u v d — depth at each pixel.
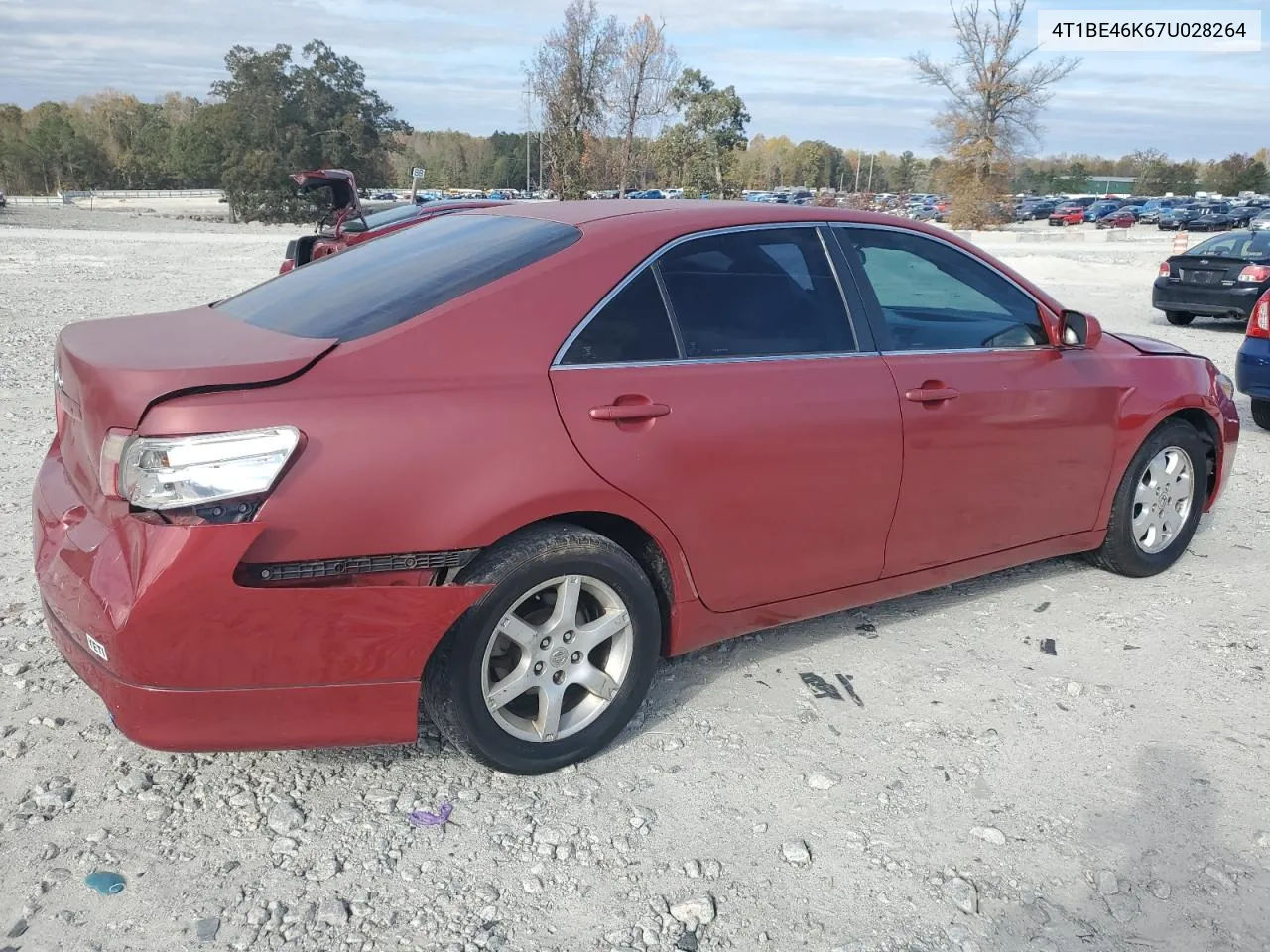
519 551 2.86
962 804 3.01
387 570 2.69
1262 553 5.14
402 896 2.56
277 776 3.05
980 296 4.03
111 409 2.54
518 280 3.00
